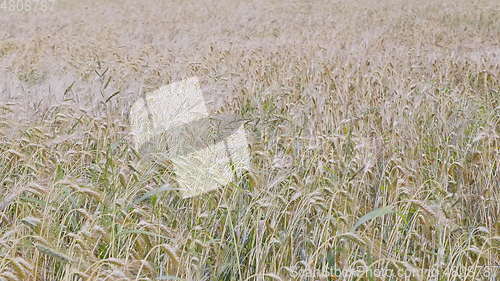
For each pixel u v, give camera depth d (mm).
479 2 24625
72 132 5629
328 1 27656
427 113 6566
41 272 3176
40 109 7109
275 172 4574
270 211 3715
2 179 4695
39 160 4809
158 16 23297
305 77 8820
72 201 3781
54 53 12719
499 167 4777
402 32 16625
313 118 6441
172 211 4035
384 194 4168
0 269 2834
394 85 7969
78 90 8781
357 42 15078
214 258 3582
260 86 8102
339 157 4777
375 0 27250
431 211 3381
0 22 20938
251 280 3287
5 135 5316
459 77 9203
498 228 3484
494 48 13594
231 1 28922
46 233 3324
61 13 24703
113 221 3230
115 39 16109
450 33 16391
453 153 5293
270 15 22969
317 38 15734
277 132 5785
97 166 4473
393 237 3598
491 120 6148
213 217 3912
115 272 2668
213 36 17047
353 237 3004
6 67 10664
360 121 6070
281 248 3311
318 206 3746
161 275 3123
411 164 4992
